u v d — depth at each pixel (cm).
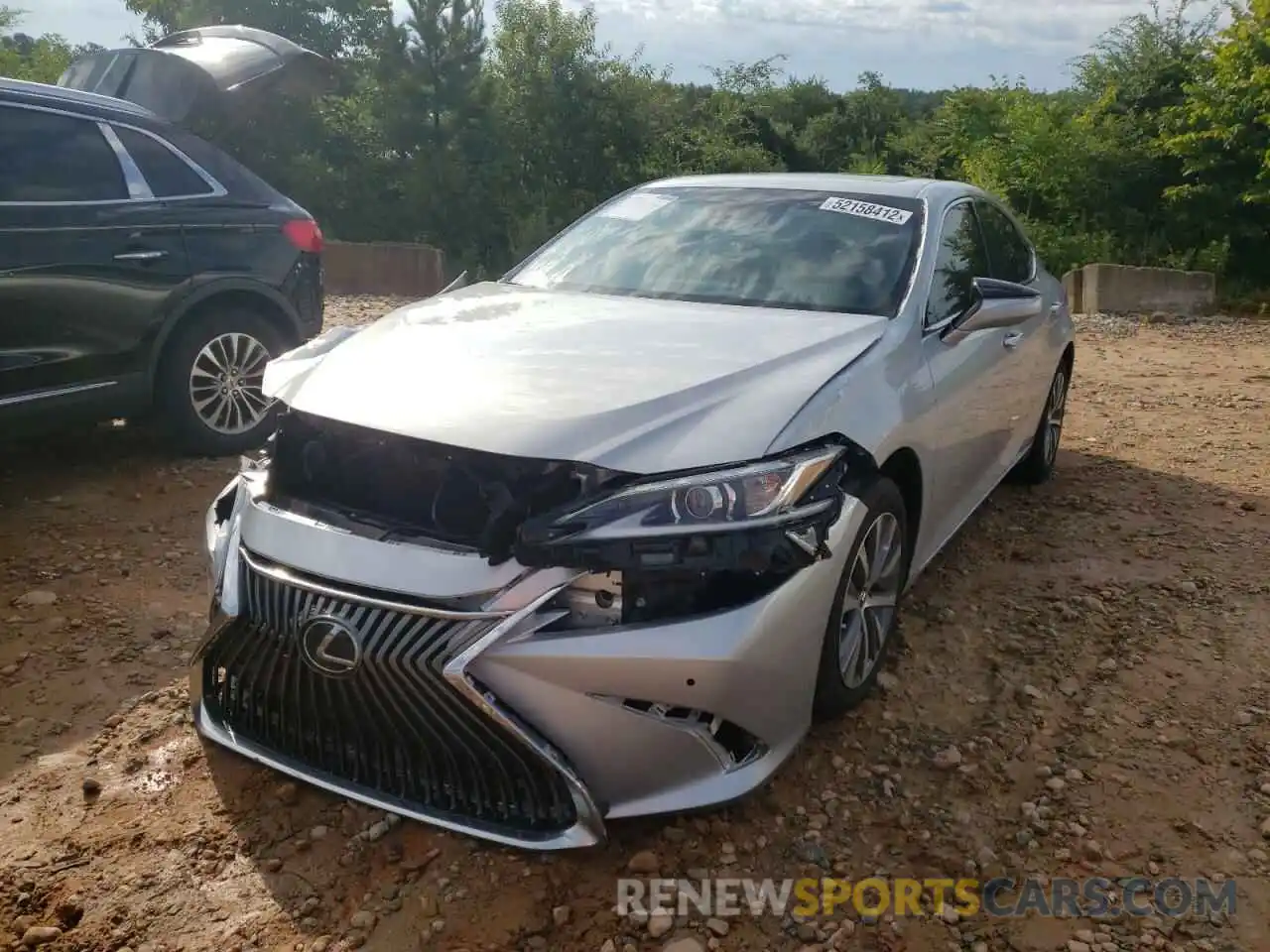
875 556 341
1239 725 357
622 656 259
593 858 287
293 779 315
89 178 518
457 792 276
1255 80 1672
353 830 296
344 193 2127
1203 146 1784
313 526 285
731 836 296
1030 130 1969
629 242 440
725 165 2608
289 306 600
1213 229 1794
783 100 3691
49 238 494
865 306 383
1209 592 456
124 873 279
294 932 262
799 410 296
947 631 417
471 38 2086
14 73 2161
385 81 2097
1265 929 269
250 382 595
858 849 295
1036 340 517
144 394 544
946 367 388
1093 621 427
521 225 2103
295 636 278
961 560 487
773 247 417
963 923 270
